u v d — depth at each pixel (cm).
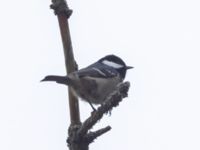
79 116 404
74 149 379
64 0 418
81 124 398
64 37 419
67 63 424
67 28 419
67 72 423
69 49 421
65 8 416
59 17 419
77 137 378
